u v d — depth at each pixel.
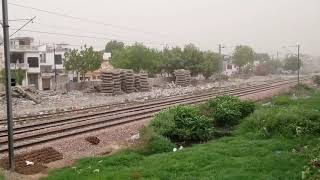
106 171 15.61
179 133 21.86
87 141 20.56
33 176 15.30
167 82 73.31
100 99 44.22
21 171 15.71
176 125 22.38
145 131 21.75
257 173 14.38
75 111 33.06
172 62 77.88
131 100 43.16
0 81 46.69
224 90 57.00
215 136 23.20
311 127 20.77
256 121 23.02
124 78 53.16
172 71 78.56
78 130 22.86
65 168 16.41
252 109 27.62
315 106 31.64
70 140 20.33
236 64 127.94
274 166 15.17
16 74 66.94
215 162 16.11
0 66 47.59
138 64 76.31
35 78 77.38
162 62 78.38
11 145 15.80
